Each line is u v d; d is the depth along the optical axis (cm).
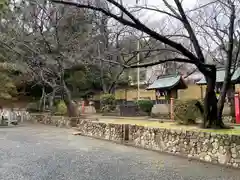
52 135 1406
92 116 2042
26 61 1948
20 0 1520
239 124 1111
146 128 1005
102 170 661
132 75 3247
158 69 3062
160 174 620
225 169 664
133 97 2869
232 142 691
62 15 1684
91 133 1373
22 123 2188
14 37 1700
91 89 2900
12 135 1402
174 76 1722
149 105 1778
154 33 782
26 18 1725
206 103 916
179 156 839
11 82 2466
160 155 860
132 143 1066
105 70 2500
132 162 754
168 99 1702
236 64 1040
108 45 1670
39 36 1770
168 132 898
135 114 1894
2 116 2025
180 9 884
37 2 1438
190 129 864
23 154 878
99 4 962
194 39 898
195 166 702
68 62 1802
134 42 1448
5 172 644
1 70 2298
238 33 1012
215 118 908
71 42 1650
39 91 2981
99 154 878
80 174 622
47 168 683
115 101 2372
